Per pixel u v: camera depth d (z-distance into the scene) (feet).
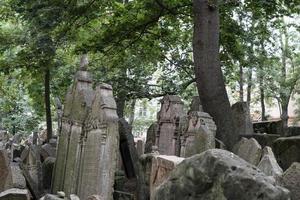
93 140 34.91
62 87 83.51
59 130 42.24
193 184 12.24
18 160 40.96
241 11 71.56
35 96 90.58
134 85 73.56
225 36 68.64
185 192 12.46
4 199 25.00
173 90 75.56
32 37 64.03
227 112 50.39
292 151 36.81
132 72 75.56
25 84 93.66
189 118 47.50
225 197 11.28
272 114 147.13
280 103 105.81
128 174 46.39
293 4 61.46
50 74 79.30
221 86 50.78
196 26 51.78
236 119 57.11
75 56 78.84
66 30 64.18
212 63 50.83
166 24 71.46
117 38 65.67
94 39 64.95
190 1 62.85
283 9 62.69
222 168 11.57
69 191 37.19
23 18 61.41
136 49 73.67
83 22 66.74
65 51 76.28
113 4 64.95
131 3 64.08
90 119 35.91
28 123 118.93
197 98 59.88
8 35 67.41
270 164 26.76
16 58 67.82
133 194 40.01
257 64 78.74
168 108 52.54
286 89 99.09
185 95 87.15
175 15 67.21
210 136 40.06
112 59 72.79
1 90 102.89
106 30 64.59
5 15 69.26
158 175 25.49
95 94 35.70
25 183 35.81
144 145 62.64
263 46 77.41
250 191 10.93
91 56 75.82
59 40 65.16
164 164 24.85
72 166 37.58
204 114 46.39
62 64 76.59
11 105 112.27
